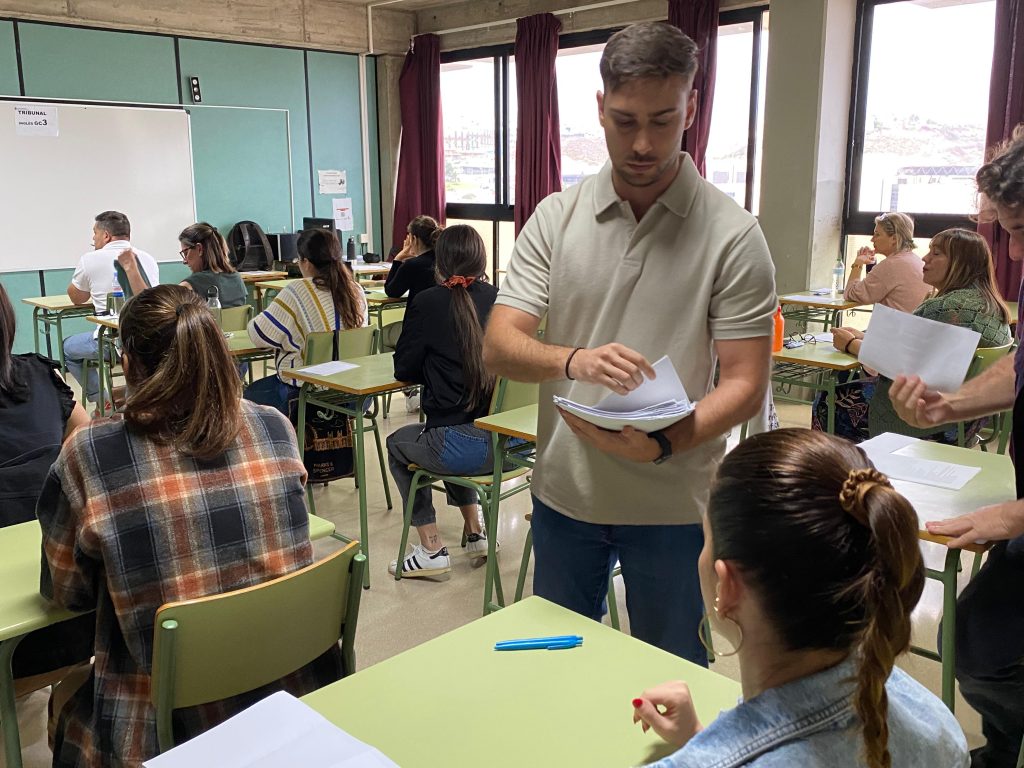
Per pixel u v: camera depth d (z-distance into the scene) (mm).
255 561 1432
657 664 1213
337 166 7930
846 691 720
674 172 1420
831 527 710
